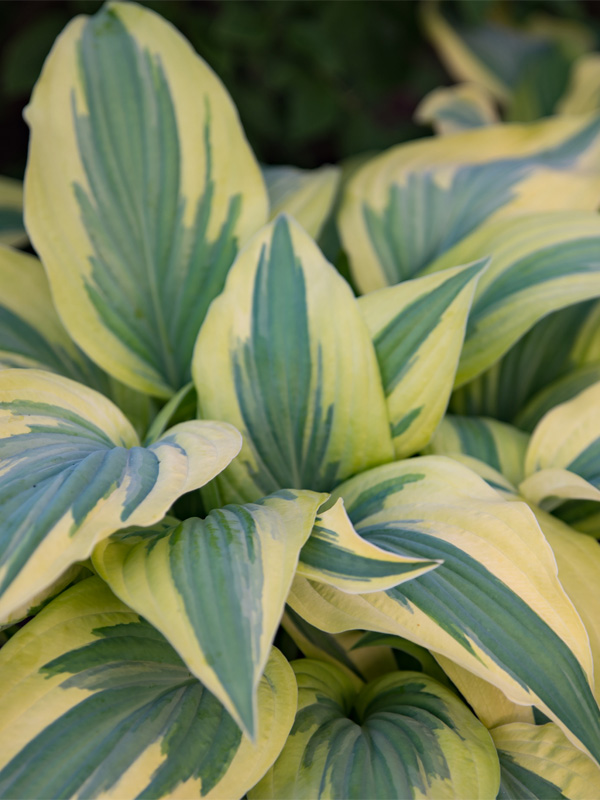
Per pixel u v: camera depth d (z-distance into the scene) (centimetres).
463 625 45
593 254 57
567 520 58
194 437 47
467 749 46
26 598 39
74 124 57
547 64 102
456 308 52
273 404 52
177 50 59
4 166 123
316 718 48
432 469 50
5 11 118
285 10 99
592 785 47
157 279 58
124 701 44
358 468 53
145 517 41
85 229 57
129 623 47
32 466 43
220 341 52
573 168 68
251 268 52
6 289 60
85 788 42
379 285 64
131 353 58
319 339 51
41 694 44
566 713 43
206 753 44
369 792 45
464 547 47
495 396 66
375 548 44
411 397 53
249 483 52
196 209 59
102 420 49
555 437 55
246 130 106
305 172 71
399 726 48
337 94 104
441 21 104
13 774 42
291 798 45
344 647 54
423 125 111
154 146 58
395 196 68
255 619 40
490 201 67
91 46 58
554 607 45
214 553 43
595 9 139
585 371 64
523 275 58
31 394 47
